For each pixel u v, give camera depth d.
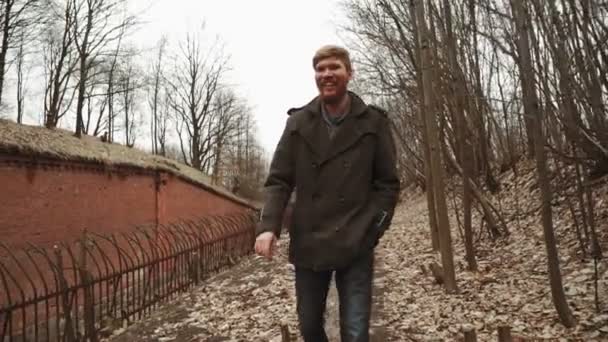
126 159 14.13
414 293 6.98
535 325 5.02
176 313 7.73
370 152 2.76
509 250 8.52
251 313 6.93
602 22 5.12
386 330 5.41
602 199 8.33
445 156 10.07
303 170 2.78
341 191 2.72
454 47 9.32
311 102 2.87
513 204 12.39
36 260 9.51
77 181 11.27
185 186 18.34
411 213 21.41
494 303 5.93
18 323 8.23
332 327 5.67
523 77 5.15
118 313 7.98
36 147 9.81
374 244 2.76
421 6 7.19
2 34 22.05
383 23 14.20
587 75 5.29
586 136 5.41
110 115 39.38
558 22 5.18
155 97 46.12
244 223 15.96
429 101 7.18
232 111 50.03
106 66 32.94
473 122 12.75
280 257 12.91
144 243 14.27
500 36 8.31
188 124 46.75
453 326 5.30
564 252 7.25
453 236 11.16
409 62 13.86
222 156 53.06
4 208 8.90
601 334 4.54
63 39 24.72
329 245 2.67
